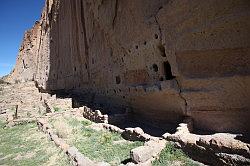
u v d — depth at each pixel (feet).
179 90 37.52
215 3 31.07
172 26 37.55
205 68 34.35
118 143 37.70
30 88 142.72
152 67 45.09
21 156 36.86
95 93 74.59
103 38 65.46
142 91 46.80
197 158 27.48
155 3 41.50
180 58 36.78
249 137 27.68
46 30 137.59
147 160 28.09
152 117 47.42
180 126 34.60
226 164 24.06
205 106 34.96
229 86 32.14
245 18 28.99
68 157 32.12
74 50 92.63
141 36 46.21
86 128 49.24
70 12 93.25
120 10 53.01
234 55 31.24
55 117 61.57
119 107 59.21
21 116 70.90
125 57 53.78
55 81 120.37
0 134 53.26
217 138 25.66
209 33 32.55
